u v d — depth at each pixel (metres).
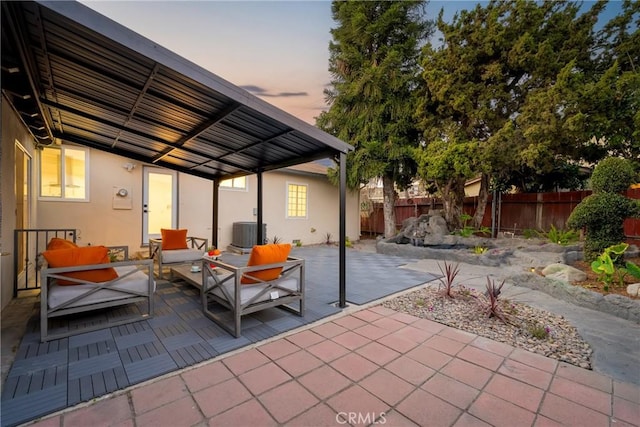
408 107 9.01
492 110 7.83
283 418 1.89
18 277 4.56
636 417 1.90
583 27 7.11
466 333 3.16
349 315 3.69
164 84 3.05
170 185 7.81
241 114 3.54
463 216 9.29
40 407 1.94
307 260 7.57
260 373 2.38
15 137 4.04
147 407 1.97
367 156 9.48
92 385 2.18
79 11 1.97
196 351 2.72
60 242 3.88
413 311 3.81
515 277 5.13
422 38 9.54
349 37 9.67
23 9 2.05
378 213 13.87
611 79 6.14
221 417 1.89
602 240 5.00
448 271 4.60
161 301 4.13
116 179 6.97
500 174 8.86
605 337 3.04
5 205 3.58
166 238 5.97
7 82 3.15
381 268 6.55
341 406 2.01
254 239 8.41
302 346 2.86
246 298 3.17
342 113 10.02
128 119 4.19
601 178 5.05
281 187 10.27
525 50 7.13
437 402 2.05
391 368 2.47
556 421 1.87
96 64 2.81
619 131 6.41
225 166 6.43
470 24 7.82
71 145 6.41
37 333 3.03
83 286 3.15
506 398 2.10
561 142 6.81
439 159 8.00
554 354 2.71
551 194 8.89
